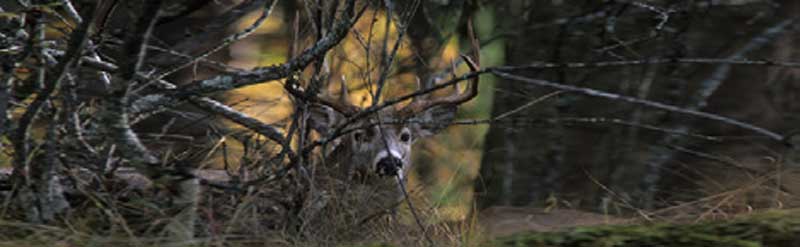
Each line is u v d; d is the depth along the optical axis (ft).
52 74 27.76
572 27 42.22
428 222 36.58
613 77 41.19
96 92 30.94
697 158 38.86
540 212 35.47
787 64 26.27
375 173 39.24
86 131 31.17
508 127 42.88
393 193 39.24
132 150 29.04
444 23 51.67
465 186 49.14
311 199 32.55
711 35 39.73
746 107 38.75
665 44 40.45
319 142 32.76
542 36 43.11
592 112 41.45
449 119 44.37
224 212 31.42
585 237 26.04
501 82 44.83
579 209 39.91
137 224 29.89
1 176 33.53
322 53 30.35
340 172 40.16
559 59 42.47
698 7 39.55
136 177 33.53
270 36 53.47
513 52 44.55
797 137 36.63
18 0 29.55
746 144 38.14
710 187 37.17
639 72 40.68
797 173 34.19
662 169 39.40
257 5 39.04
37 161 29.55
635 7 41.09
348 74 47.80
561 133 41.81
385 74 32.73
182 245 28.25
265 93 50.31
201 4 32.42
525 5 44.80
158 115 37.83
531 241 26.40
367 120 40.04
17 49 30.48
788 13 39.01
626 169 40.09
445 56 53.36
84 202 30.40
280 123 42.27
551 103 42.27
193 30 39.32
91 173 31.91
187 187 29.55
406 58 50.39
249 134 37.32
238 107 45.96
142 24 26.61
